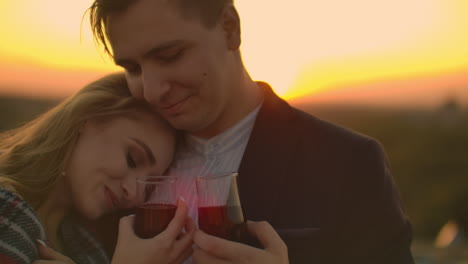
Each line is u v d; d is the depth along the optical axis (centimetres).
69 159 213
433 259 874
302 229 195
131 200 212
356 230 195
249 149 208
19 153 217
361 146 204
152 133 217
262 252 160
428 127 3028
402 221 198
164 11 180
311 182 201
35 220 182
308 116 215
